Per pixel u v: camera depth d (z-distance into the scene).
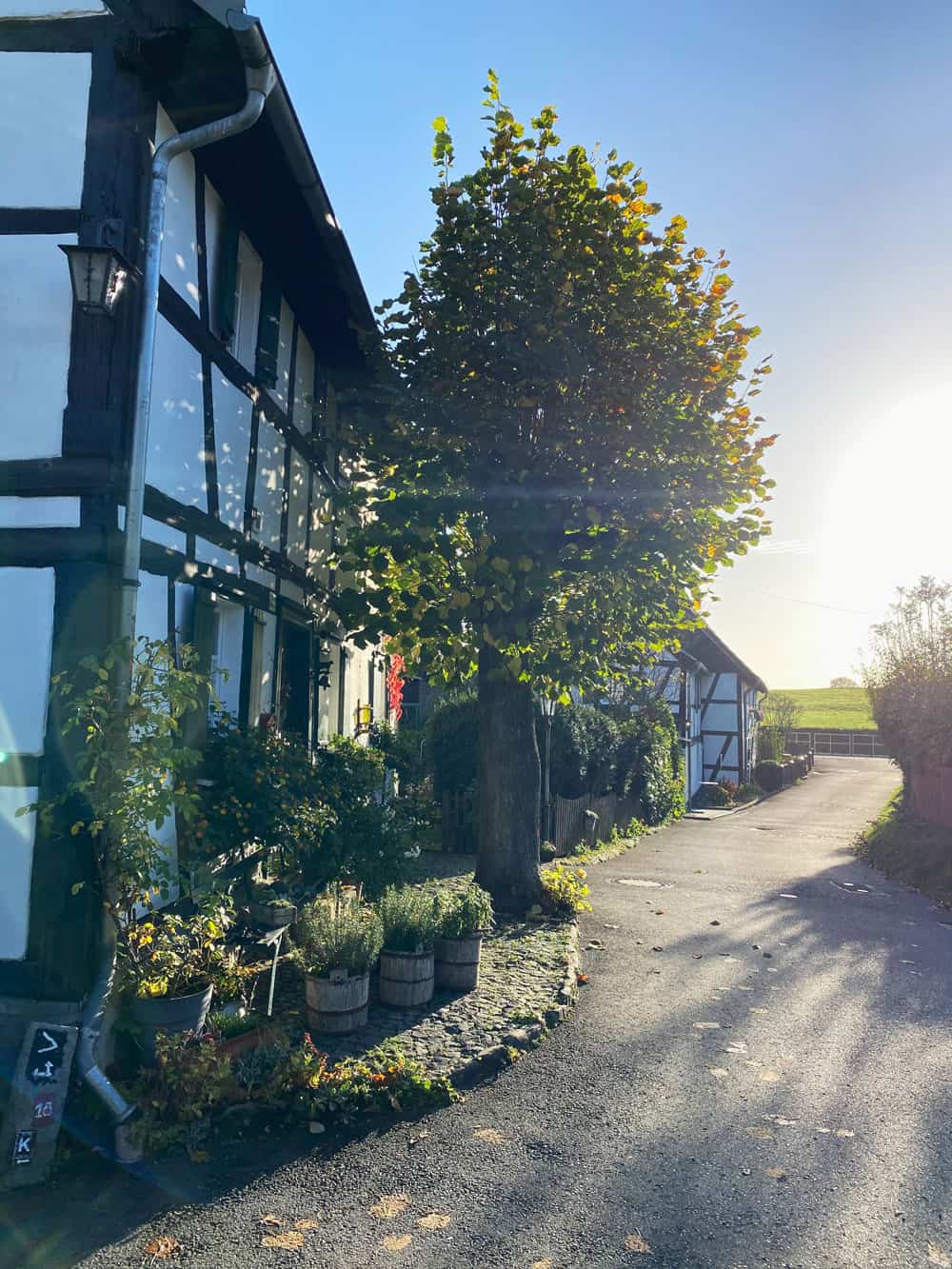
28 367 5.48
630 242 8.98
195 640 6.82
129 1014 5.10
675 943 9.52
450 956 7.04
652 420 9.23
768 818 26.56
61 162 5.62
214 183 7.31
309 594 10.59
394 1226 4.00
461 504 8.82
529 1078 5.68
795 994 7.75
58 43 5.70
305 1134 4.85
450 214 8.98
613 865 15.36
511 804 10.30
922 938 10.30
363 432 9.78
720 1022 6.88
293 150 6.88
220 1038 5.19
